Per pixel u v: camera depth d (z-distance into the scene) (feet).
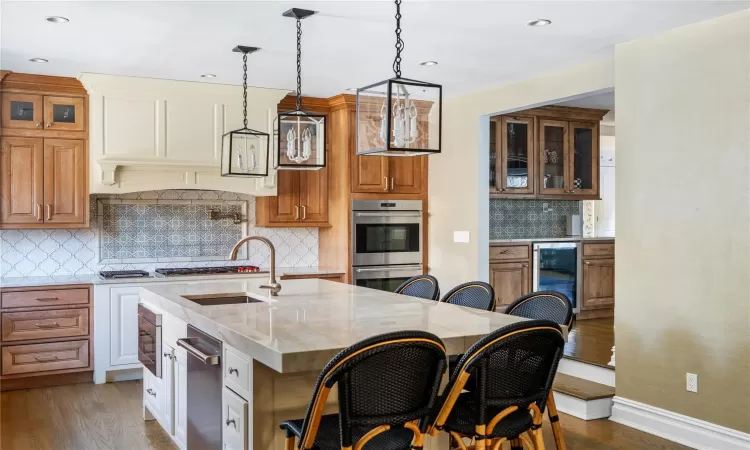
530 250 23.62
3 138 16.89
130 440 13.21
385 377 7.11
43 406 15.55
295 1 11.31
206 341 10.36
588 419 14.73
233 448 9.26
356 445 7.11
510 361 8.00
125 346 17.76
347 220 20.10
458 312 10.73
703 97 12.73
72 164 17.63
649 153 13.76
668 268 13.43
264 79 17.87
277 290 12.90
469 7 11.68
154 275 18.24
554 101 16.96
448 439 9.91
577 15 12.20
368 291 13.62
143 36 13.57
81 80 17.16
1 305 16.48
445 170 20.71
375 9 11.76
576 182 24.90
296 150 12.59
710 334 12.67
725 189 12.38
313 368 7.79
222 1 11.32
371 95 10.11
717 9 11.94
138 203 19.53
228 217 20.74
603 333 21.57
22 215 17.13
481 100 19.16
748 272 12.03
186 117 18.21
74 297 17.25
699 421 12.89
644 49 13.80
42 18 12.32
